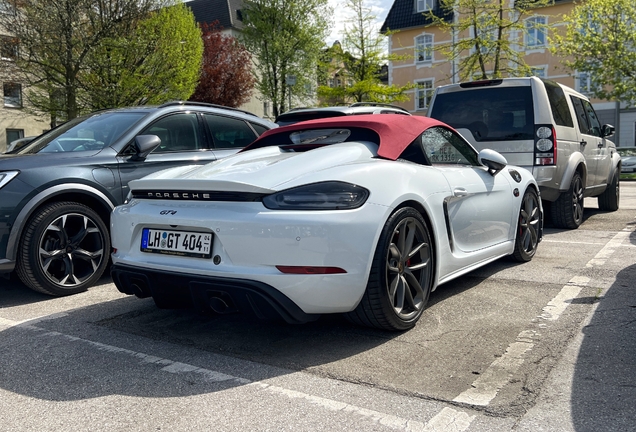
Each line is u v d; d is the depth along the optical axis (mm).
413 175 3527
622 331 3309
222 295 3018
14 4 18062
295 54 33406
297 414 2422
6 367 3051
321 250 2896
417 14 42406
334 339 3359
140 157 5184
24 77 19344
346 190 3045
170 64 19969
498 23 22406
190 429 2324
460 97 7352
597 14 25422
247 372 2902
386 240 3156
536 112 6840
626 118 36750
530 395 2521
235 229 2969
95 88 18969
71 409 2535
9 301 4527
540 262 5297
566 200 7340
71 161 4785
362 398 2557
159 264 3230
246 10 33688
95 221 4828
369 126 3809
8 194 4352
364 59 26219
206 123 5906
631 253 5602
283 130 4156
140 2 19125
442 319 3662
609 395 2490
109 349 3289
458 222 3990
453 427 2260
